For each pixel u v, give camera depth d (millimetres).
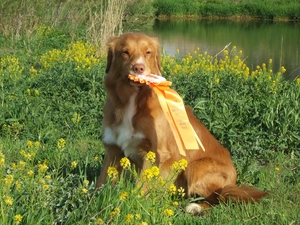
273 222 4492
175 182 5309
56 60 13641
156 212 3951
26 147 6652
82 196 4047
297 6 38781
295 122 7312
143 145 4867
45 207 3900
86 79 9445
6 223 3535
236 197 4953
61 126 7898
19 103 8289
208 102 8070
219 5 41219
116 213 3672
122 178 4430
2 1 19609
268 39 24281
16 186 4047
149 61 5098
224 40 23797
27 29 20188
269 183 5668
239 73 10758
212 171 5227
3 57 15516
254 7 39594
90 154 6395
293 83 9859
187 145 4715
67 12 22484
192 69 11133
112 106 4969
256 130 7309
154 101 4883
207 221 4531
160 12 40812
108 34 16000
